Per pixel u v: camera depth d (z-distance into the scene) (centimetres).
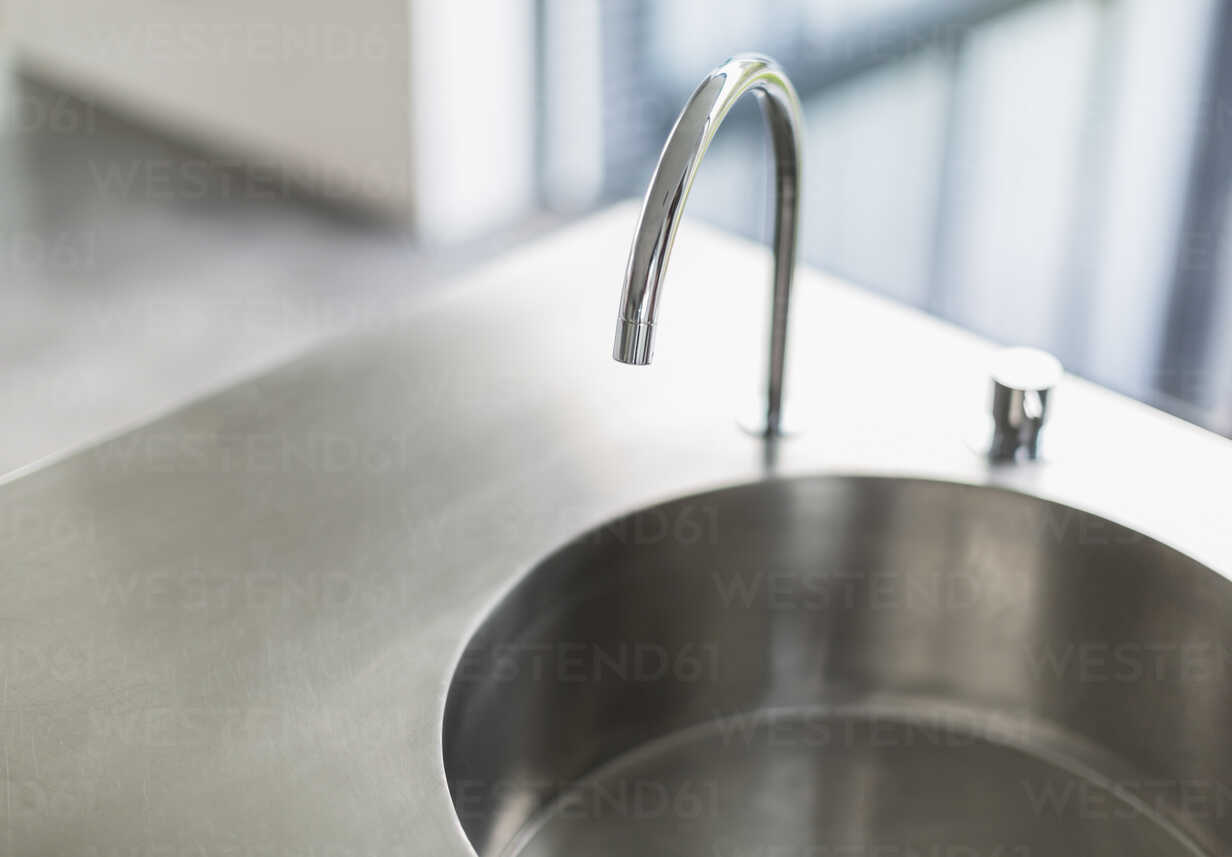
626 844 84
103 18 407
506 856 83
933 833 85
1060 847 84
